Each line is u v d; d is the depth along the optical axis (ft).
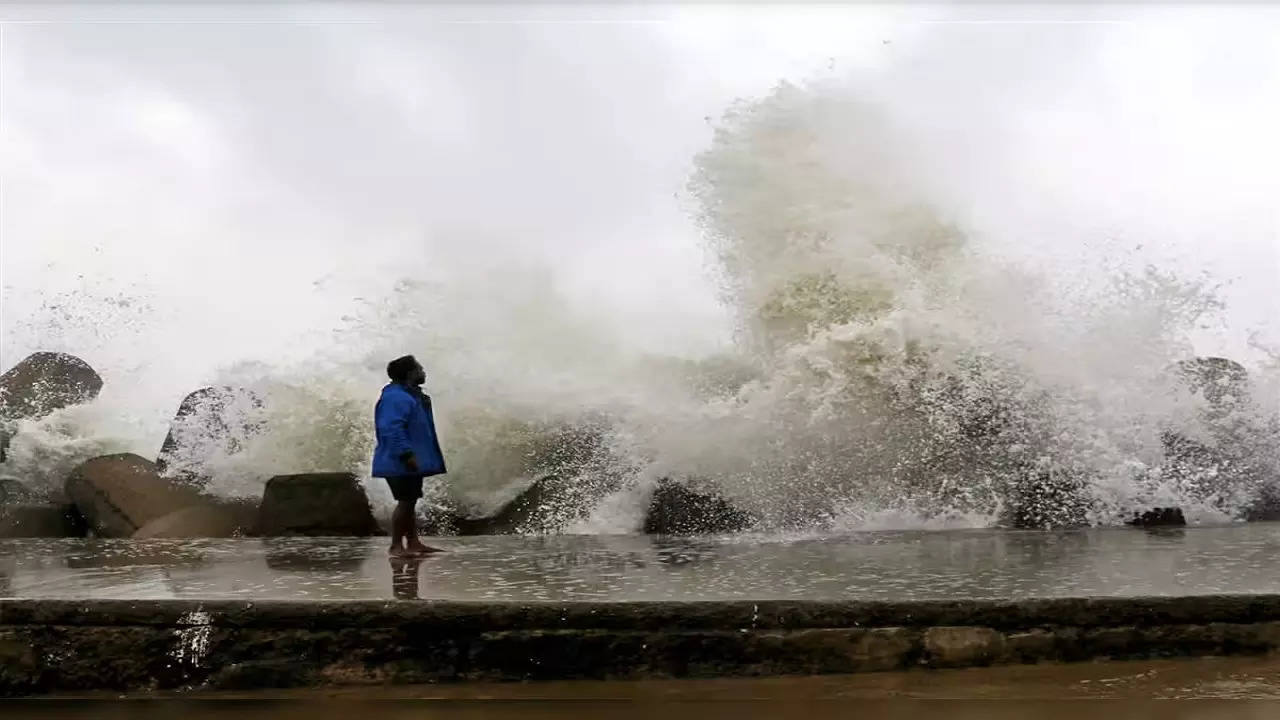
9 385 39.42
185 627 15.05
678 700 13.87
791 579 17.44
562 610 14.96
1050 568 18.71
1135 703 13.35
